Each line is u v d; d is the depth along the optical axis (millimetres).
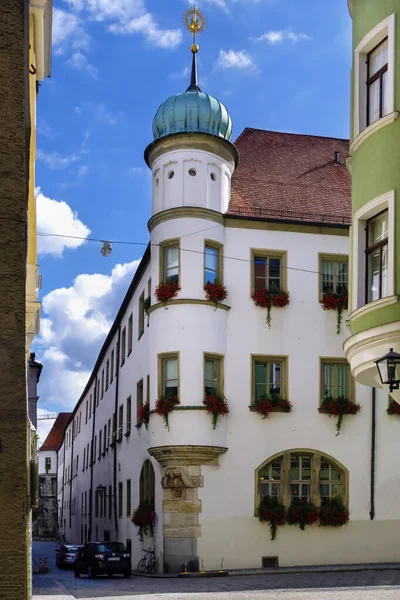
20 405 8664
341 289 30062
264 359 28906
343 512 27906
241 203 30516
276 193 31719
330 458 28484
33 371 35750
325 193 32375
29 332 17188
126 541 35281
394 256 13828
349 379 29375
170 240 28453
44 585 25562
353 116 15633
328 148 35531
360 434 28922
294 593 18672
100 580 27891
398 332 13508
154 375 28141
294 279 29562
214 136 28938
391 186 14125
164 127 29422
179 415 27125
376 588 19750
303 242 29906
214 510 27172
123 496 37031
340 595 18016
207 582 23188
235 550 27062
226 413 27922
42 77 13875
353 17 15969
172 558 26875
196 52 31016
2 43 9305
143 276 33125
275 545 27406
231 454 27797
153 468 29625
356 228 15125
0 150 9109
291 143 35281
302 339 29234
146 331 31828
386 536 28375
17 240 8977
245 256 29219
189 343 27562
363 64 15570
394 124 14242
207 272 28547
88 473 57062
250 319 28906
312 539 27734
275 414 28453
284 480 28094
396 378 13438
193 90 30203
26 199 9461
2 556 8344
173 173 28906
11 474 8508
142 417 29484
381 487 28688
